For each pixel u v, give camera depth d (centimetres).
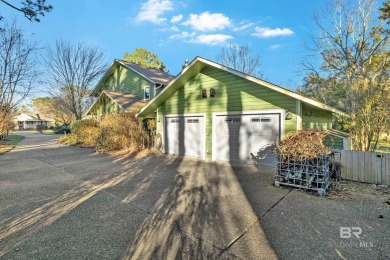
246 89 873
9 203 472
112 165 883
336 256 280
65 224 373
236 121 907
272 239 322
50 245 310
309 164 535
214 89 962
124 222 379
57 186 598
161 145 1179
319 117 1019
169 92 1077
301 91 1909
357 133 912
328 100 1590
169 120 1148
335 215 398
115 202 475
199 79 1010
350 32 1462
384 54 1238
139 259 277
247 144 880
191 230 350
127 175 718
